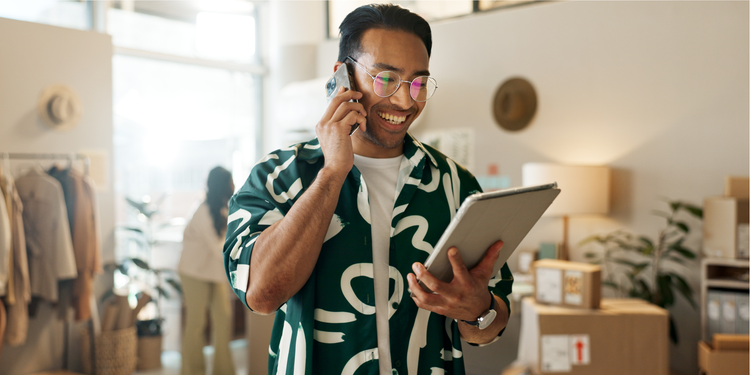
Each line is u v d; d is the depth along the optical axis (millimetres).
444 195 1127
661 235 3600
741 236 3090
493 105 4281
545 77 4078
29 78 3777
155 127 4980
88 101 4062
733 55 3418
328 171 941
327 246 1025
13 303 3232
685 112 3574
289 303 1034
